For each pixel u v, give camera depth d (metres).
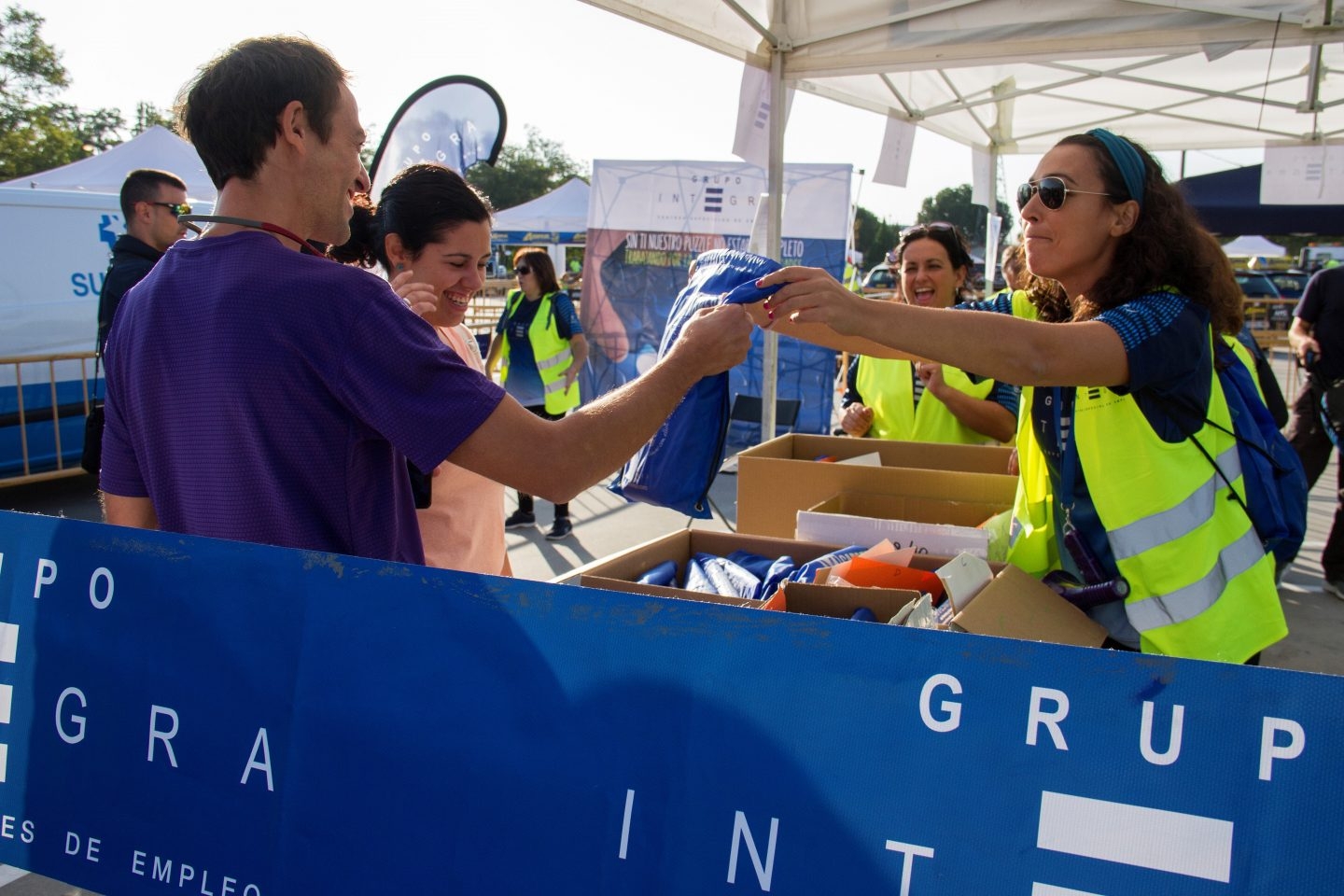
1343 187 7.41
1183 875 0.86
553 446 1.26
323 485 1.27
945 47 4.25
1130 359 1.56
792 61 4.54
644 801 1.03
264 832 1.19
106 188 11.19
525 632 1.09
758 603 1.90
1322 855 0.82
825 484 2.86
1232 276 1.76
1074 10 3.92
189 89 1.30
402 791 1.13
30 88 33.78
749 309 1.56
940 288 3.52
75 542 1.31
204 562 1.23
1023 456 2.12
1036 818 0.91
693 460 2.11
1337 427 5.14
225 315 1.24
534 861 1.07
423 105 3.14
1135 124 7.72
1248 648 1.72
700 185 8.82
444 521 2.07
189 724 1.24
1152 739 0.88
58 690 1.31
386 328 1.24
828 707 0.97
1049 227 1.74
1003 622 1.73
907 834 0.94
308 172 1.32
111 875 1.27
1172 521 1.70
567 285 20.25
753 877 0.99
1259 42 3.81
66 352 7.29
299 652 1.18
